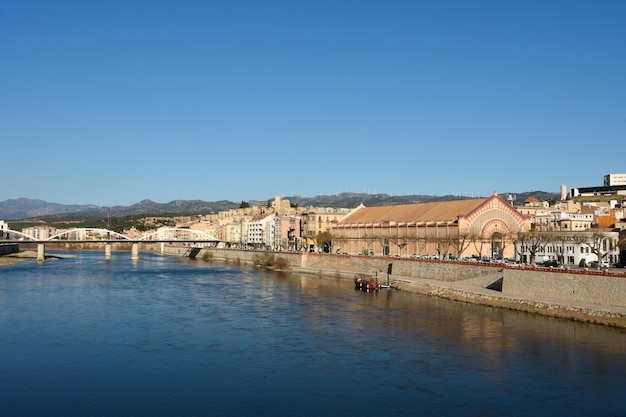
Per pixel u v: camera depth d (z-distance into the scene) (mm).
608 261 158875
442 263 164250
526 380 71438
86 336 97812
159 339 95438
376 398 66125
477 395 66625
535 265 147125
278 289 165500
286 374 75312
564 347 86125
